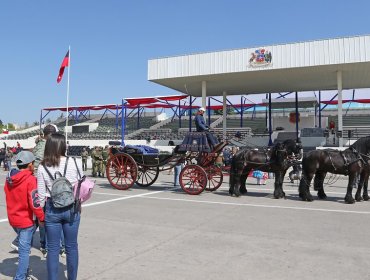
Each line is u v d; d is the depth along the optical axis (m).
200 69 27.95
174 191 14.18
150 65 29.59
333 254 5.98
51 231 4.16
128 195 12.95
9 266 5.45
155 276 4.93
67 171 4.28
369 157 11.26
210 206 10.64
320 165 11.52
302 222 8.44
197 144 13.28
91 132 55.59
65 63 23.17
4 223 8.35
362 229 7.75
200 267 5.31
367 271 5.18
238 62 26.83
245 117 59.25
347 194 11.38
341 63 24.05
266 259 5.70
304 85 32.88
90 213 9.45
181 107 48.41
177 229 7.69
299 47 25.14
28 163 4.62
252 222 8.42
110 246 6.39
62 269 5.34
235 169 12.82
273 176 20.58
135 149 14.48
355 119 50.09
